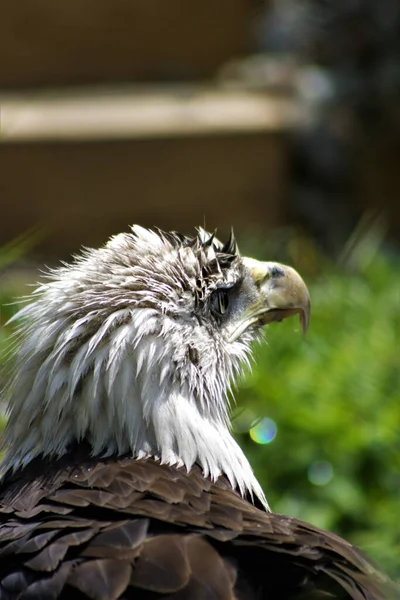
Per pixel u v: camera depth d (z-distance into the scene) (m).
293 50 19.52
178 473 6.35
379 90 18.52
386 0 19.02
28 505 6.09
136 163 16.94
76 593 5.31
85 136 16.66
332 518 10.37
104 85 19.67
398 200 18.83
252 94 18.77
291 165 17.98
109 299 6.51
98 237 16.81
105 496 5.94
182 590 5.22
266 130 17.62
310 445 10.93
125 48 19.84
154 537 5.55
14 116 16.59
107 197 16.81
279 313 7.52
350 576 5.59
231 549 5.51
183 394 6.63
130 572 5.31
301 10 19.72
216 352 6.92
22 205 16.44
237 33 20.39
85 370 6.46
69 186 16.61
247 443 10.96
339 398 11.52
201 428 6.61
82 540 5.54
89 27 19.56
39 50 19.34
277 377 11.66
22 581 5.46
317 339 12.45
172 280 6.70
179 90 19.17
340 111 18.47
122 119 17.16
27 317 6.96
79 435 6.50
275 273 7.55
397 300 13.63
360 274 14.52
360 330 12.98
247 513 5.98
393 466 10.80
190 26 20.16
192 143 17.20
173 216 17.20
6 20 19.08
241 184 17.55
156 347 6.51
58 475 6.29
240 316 7.35
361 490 10.67
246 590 5.34
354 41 18.94
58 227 16.56
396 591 5.87
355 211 18.41
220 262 7.11
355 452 10.89
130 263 6.69
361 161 18.59
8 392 6.96
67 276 6.69
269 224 17.73
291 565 5.48
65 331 6.50
